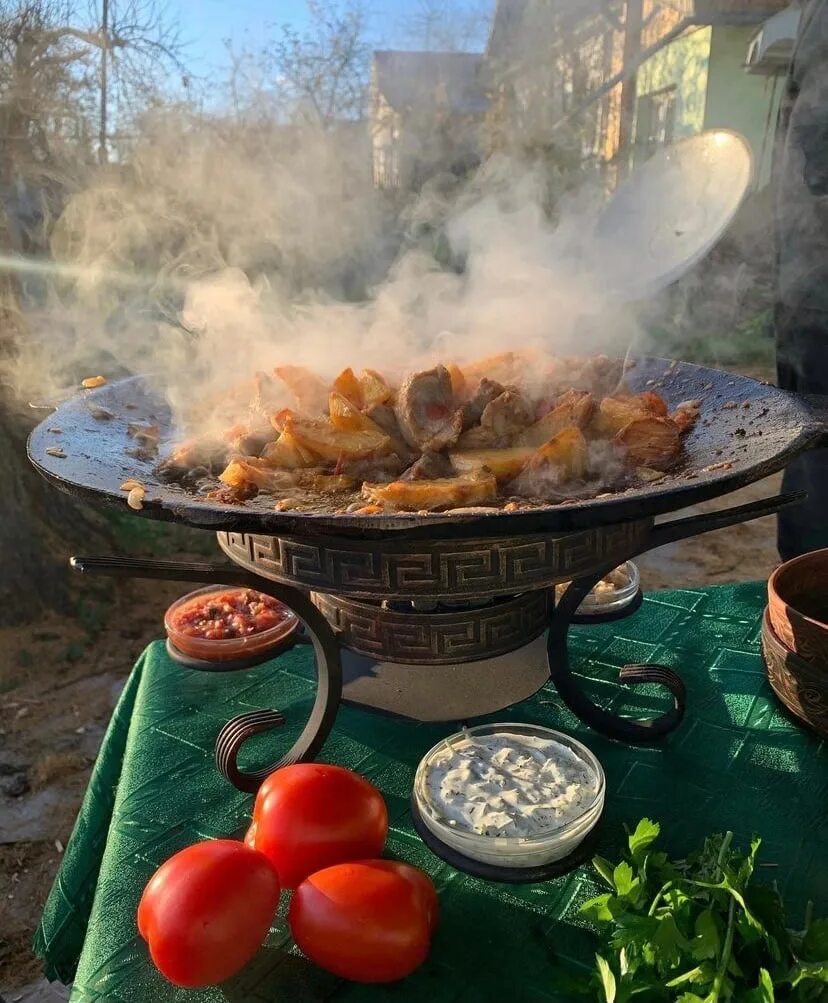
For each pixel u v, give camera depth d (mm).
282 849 1412
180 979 1229
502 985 1277
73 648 4512
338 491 1672
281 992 1279
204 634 2260
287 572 1571
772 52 5605
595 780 1528
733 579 5176
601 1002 1204
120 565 1502
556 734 1646
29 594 4777
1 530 4750
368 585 1494
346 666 1873
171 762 1870
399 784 1771
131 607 5031
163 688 2191
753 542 5699
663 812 1646
